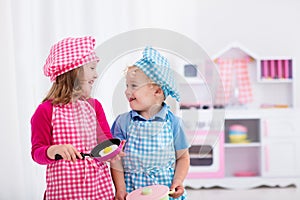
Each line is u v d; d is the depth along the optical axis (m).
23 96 2.16
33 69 2.19
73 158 1.28
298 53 3.38
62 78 1.35
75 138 1.36
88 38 1.36
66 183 1.38
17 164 2.14
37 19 2.24
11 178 2.13
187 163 1.39
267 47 3.38
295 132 3.11
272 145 3.11
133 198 1.24
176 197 1.36
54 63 1.32
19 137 2.14
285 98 3.38
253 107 3.37
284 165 3.12
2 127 2.12
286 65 3.28
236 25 3.36
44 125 1.38
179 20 2.96
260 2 3.37
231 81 3.33
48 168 1.42
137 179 1.34
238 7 3.36
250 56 3.34
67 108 1.37
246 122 3.31
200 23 3.34
